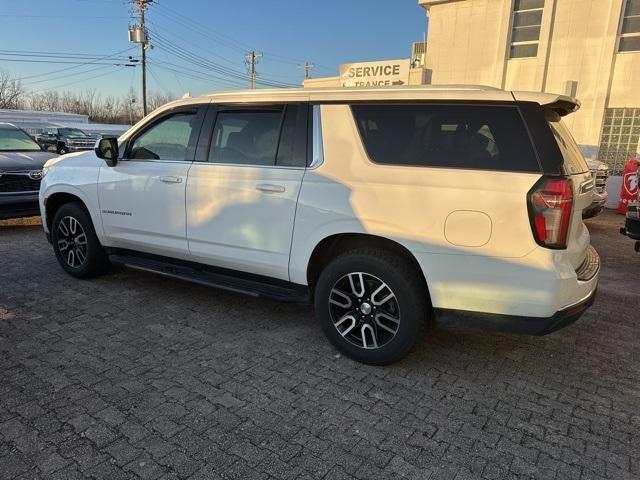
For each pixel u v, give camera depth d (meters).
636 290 5.38
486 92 3.07
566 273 2.90
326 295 3.48
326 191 3.39
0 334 3.81
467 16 15.54
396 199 3.15
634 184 10.93
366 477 2.36
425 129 3.18
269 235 3.67
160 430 2.66
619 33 13.16
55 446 2.51
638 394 3.18
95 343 3.70
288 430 2.70
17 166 7.56
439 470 2.42
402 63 16.95
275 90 3.79
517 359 3.63
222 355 3.56
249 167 3.76
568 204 2.85
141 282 5.11
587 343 3.93
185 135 4.18
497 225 2.90
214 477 2.33
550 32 14.12
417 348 3.76
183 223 4.14
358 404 2.97
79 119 43.53
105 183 4.62
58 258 5.23
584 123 13.98
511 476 2.40
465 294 3.05
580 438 2.71
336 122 3.46
